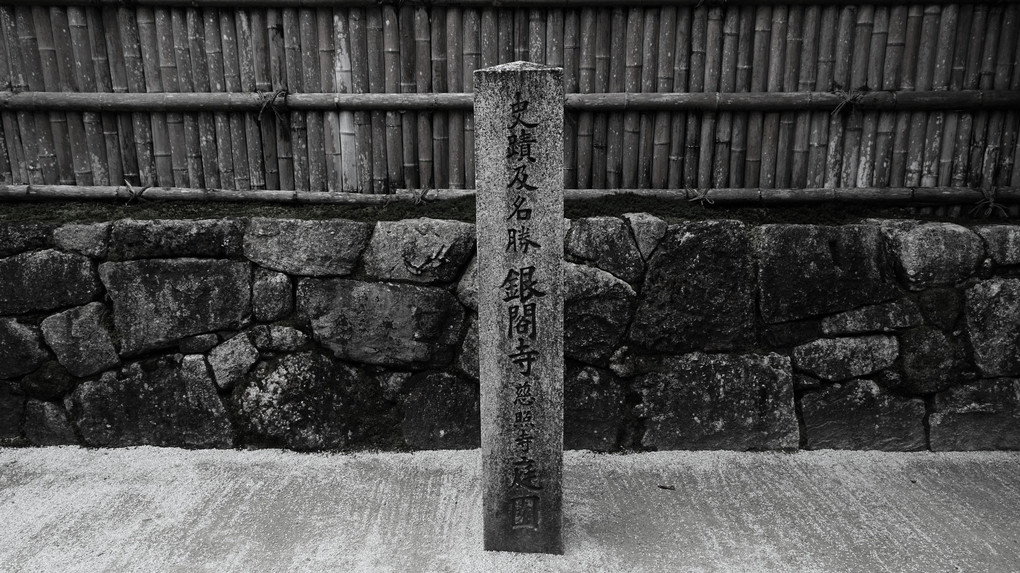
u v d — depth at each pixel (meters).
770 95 3.80
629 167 3.97
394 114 3.90
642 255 3.69
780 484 3.51
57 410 3.88
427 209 3.89
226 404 3.84
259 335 3.80
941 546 2.97
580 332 3.75
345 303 3.75
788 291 3.72
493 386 2.82
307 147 3.98
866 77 3.83
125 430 3.88
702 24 3.77
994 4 3.70
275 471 3.64
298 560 2.89
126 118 3.95
